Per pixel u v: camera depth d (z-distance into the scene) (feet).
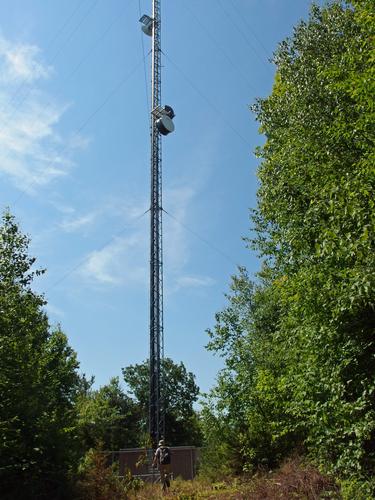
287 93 46.34
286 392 38.40
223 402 68.18
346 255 27.37
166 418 227.81
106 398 218.38
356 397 30.22
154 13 101.35
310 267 33.47
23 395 45.32
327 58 46.60
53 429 47.52
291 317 37.04
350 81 29.63
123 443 193.47
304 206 38.06
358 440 28.99
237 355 67.87
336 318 29.40
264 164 45.88
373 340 29.50
